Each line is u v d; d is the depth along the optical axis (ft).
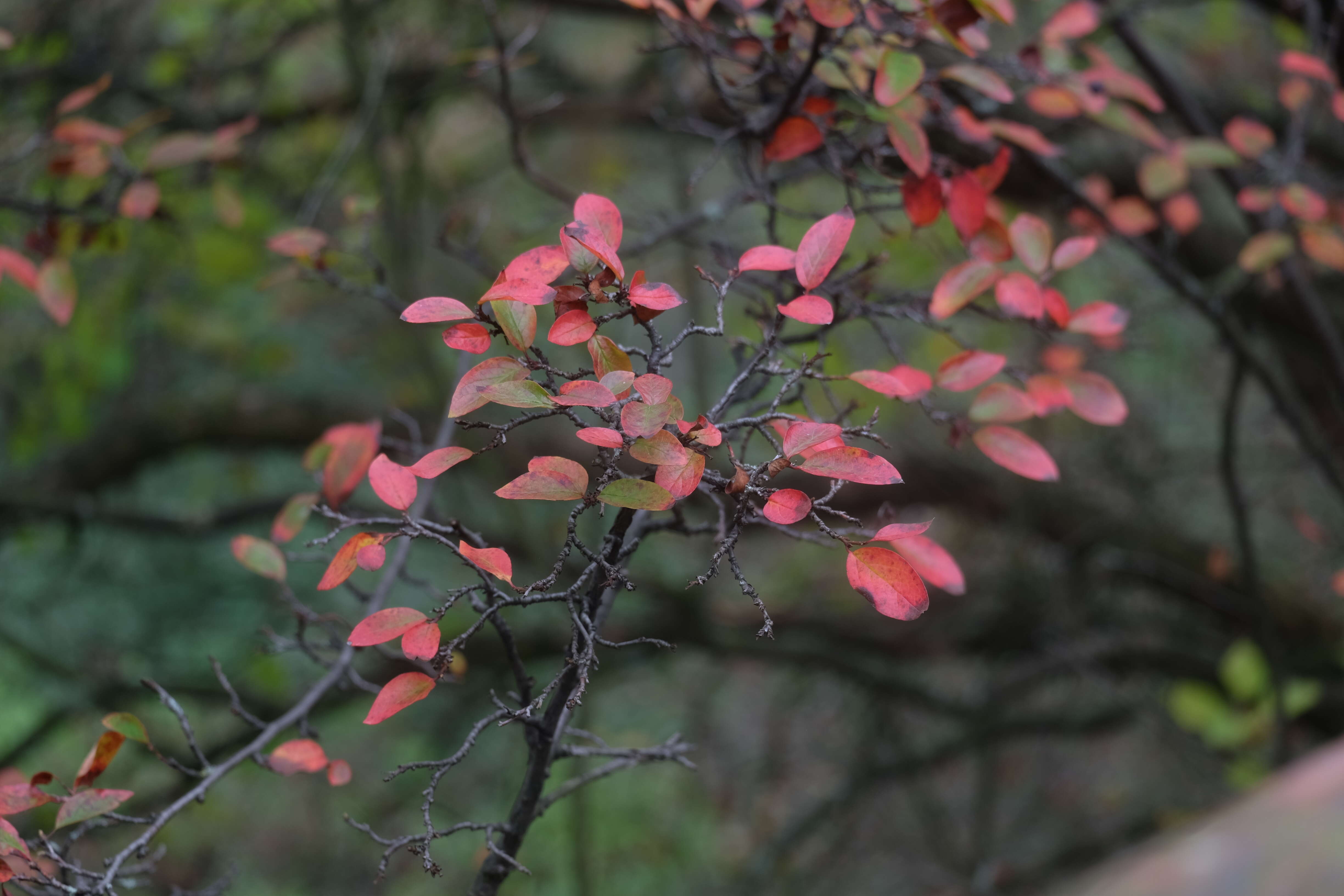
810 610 17.60
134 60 12.60
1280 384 8.69
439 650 3.59
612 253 3.38
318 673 13.89
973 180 5.16
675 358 14.08
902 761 16.10
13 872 4.15
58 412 13.67
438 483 14.34
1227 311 7.67
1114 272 11.08
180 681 13.82
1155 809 15.34
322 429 15.93
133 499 17.53
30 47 11.14
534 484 3.21
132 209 6.82
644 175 18.28
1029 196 9.12
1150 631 16.14
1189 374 14.69
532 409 3.37
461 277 14.65
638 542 3.76
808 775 19.44
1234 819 1.66
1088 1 6.53
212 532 13.28
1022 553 14.16
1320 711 13.02
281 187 13.32
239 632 14.79
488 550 3.40
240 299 14.78
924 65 5.06
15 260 6.70
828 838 18.52
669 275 14.53
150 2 13.24
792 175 6.00
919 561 4.74
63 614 14.79
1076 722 15.70
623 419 3.13
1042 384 5.10
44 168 9.34
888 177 5.27
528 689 4.30
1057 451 14.71
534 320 3.48
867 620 17.17
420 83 12.64
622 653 15.31
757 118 5.39
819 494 14.58
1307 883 1.49
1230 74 12.35
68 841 4.60
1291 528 14.38
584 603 3.53
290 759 5.04
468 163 16.61
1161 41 12.68
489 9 6.39
